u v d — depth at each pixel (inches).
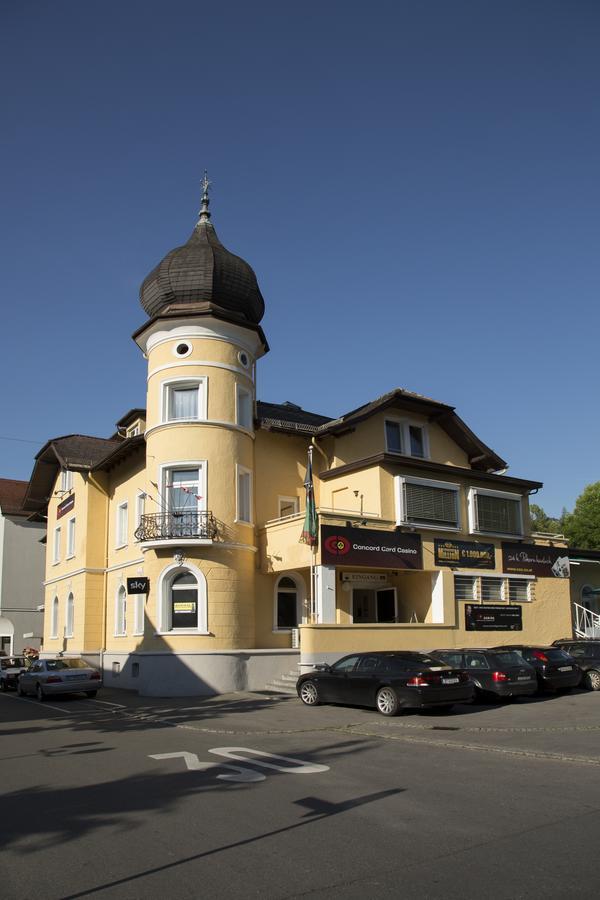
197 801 332.2
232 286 1026.1
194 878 229.8
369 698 677.3
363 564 943.0
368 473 1015.0
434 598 1019.9
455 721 610.5
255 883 224.1
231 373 1003.9
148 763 439.5
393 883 221.1
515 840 262.4
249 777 386.3
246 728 592.4
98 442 1373.0
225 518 955.3
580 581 1363.2
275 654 944.9
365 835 271.6
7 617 1916.8
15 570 1950.1
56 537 1456.7
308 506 913.5
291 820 295.4
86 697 964.0
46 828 293.4
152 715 713.6
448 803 319.9
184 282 1009.5
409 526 992.9
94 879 231.6
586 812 302.0
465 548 1060.5
